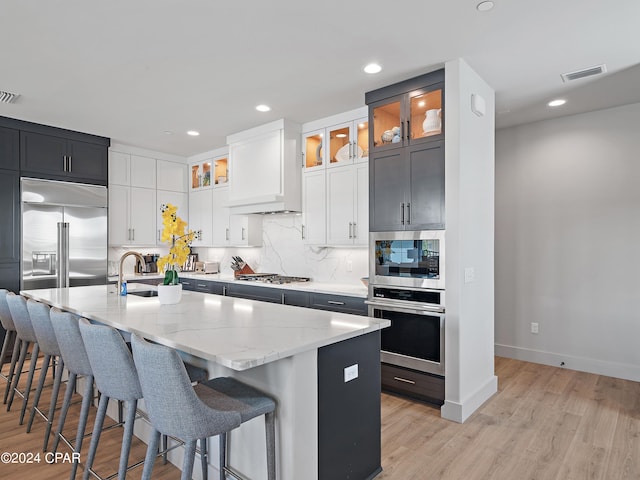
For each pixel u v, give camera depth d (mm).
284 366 1690
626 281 3650
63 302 2814
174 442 2266
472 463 2281
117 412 2738
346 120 3945
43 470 2197
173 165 5770
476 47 2625
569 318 3959
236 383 1876
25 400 2742
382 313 3303
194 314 2357
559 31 2414
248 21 2312
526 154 4211
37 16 2250
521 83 3203
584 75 3047
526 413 2938
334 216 4035
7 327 3180
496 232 4418
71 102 3645
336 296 3695
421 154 3051
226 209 5355
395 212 3205
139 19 2289
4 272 4105
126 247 5590
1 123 4078
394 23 2338
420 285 3033
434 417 2869
